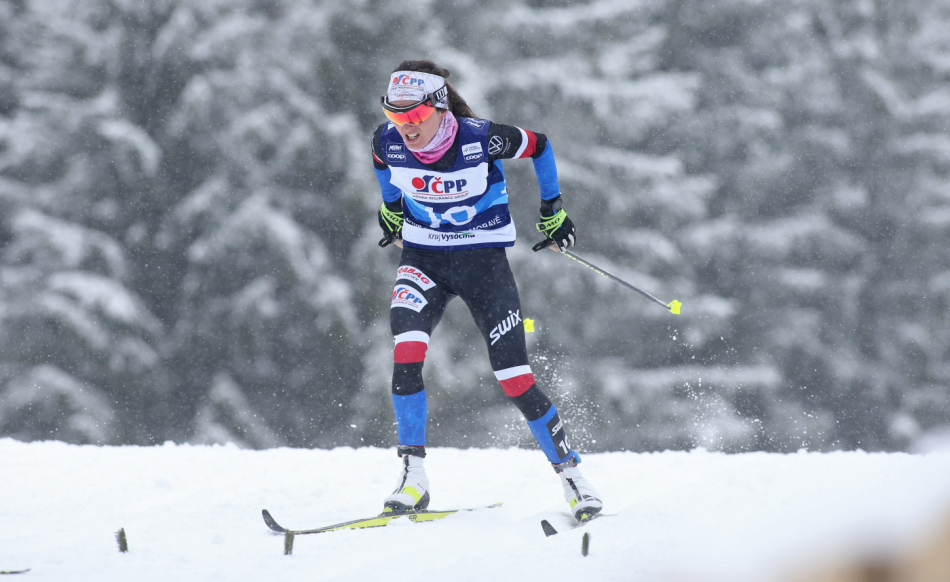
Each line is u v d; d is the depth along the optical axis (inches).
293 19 2300.7
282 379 2190.0
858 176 2691.9
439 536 323.9
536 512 402.6
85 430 2007.9
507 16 2487.7
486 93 2348.7
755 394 2399.1
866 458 449.1
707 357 2429.9
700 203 2500.0
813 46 2755.9
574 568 245.1
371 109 2309.3
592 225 2354.8
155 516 375.9
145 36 2273.6
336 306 2108.8
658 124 2556.6
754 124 2632.9
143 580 265.9
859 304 2605.8
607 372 2265.0
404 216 426.0
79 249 2126.0
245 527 354.6
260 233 2130.9
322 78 2290.8
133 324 2089.1
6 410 1999.3
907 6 2819.9
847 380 2513.5
